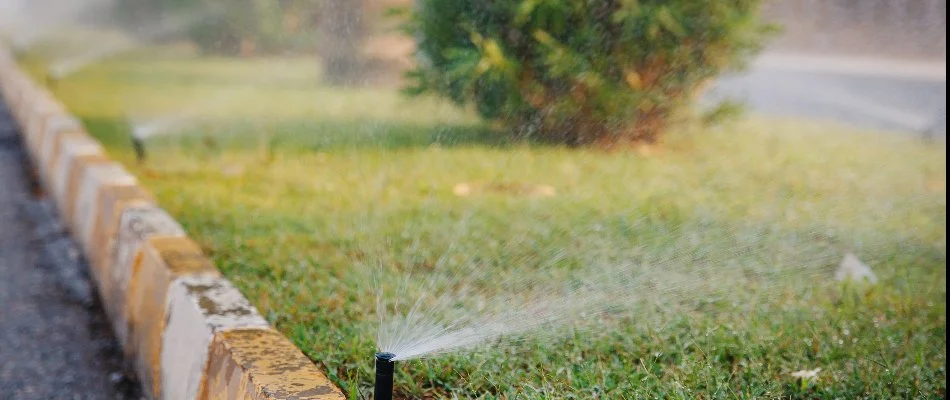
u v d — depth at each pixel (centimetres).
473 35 1098
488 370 448
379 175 952
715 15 1093
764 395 435
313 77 2058
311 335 498
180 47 2848
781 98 1778
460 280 611
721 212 814
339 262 644
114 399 497
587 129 1127
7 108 1579
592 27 1077
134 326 530
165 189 882
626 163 1030
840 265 659
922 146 1212
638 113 1133
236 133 1243
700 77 1141
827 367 467
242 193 871
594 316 536
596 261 652
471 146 1114
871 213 833
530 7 1036
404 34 1178
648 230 740
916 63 2359
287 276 607
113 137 1200
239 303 446
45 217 877
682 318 528
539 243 698
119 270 591
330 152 1089
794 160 1087
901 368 469
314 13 2662
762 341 493
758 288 595
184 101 1623
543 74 1098
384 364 321
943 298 594
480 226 745
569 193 879
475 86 1130
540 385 441
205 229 729
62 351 557
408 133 1200
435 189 887
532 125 1135
